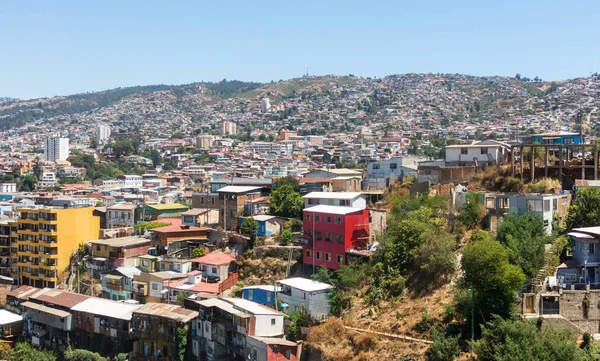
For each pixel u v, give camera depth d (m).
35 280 115.50
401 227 76.31
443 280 70.25
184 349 79.19
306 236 87.88
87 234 118.38
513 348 53.44
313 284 78.75
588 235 64.06
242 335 72.94
